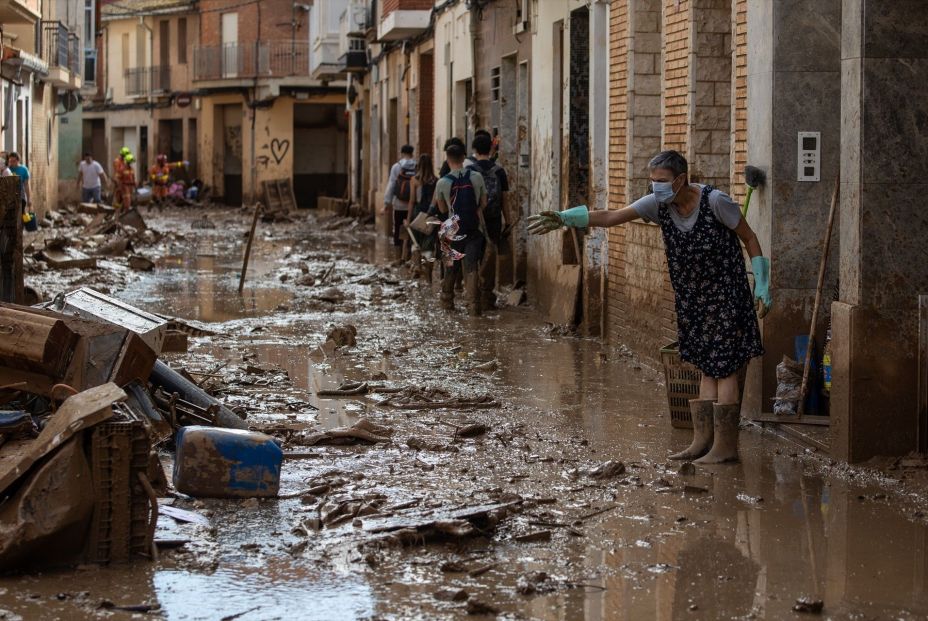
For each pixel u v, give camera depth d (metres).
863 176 8.80
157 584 6.45
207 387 11.57
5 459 7.06
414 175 24.66
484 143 18.56
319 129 63.84
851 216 8.95
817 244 10.34
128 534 6.75
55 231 36.75
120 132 77.31
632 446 9.72
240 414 10.41
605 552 7.09
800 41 10.19
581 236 16.55
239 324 16.69
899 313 8.88
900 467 8.80
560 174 18.14
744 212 10.45
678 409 10.30
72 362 8.23
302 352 14.35
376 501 7.95
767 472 8.90
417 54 32.03
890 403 8.94
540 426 10.45
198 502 7.88
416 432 10.20
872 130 8.78
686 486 8.39
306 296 20.41
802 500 8.16
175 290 21.39
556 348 14.88
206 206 63.28
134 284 22.39
